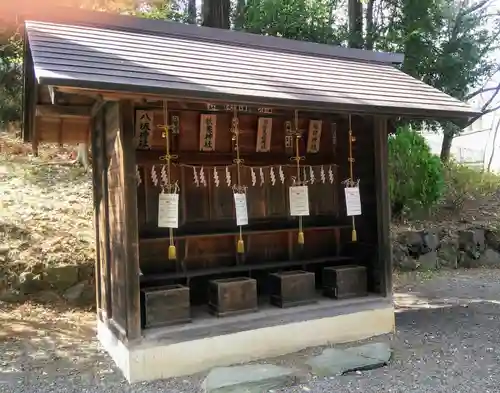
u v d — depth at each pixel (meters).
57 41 4.33
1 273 6.54
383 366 4.41
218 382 3.96
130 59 4.32
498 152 21.75
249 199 5.87
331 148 6.41
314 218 6.32
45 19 4.83
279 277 5.12
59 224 7.80
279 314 4.87
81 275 6.79
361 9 11.83
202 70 4.54
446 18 11.90
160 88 3.80
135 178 4.21
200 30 5.57
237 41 5.79
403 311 6.62
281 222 6.07
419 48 11.34
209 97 4.00
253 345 4.68
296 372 4.29
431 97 5.71
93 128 5.40
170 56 4.72
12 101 10.45
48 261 6.77
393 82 5.98
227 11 9.55
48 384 4.14
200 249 5.61
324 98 4.62
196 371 4.38
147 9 10.08
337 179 6.39
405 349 4.92
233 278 5.16
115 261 4.68
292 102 4.37
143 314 4.46
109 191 4.89
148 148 5.35
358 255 6.04
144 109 5.22
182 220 5.48
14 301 6.40
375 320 5.41
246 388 3.86
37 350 5.04
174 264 5.45
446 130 13.05
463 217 11.51
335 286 5.41
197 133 5.60
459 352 4.79
